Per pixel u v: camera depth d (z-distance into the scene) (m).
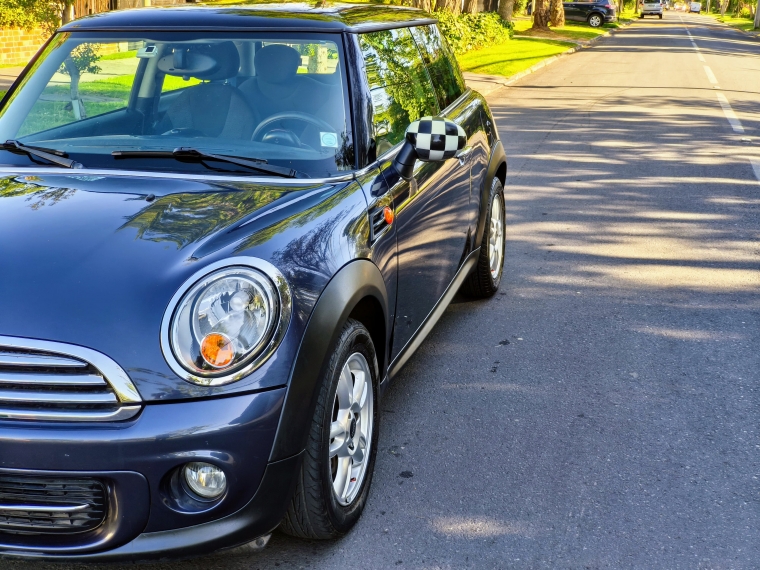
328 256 2.56
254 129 3.11
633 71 22.45
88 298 2.23
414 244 3.37
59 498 2.21
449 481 3.16
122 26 3.43
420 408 3.79
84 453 2.13
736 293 5.45
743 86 19.19
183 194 2.74
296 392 2.30
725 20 91.19
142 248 2.38
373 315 2.98
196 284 2.26
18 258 2.34
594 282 5.65
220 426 2.17
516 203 7.97
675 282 5.66
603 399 3.90
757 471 3.28
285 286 2.34
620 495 3.09
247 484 2.25
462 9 29.86
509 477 3.20
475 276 5.05
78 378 2.15
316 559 2.67
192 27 3.35
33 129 3.25
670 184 8.81
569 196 8.26
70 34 3.49
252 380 2.23
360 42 3.37
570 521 2.91
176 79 3.24
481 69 20.58
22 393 2.16
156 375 2.16
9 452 2.14
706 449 3.45
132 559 2.23
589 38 36.69
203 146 3.07
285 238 2.49
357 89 3.20
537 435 3.54
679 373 4.21
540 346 4.54
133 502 2.18
